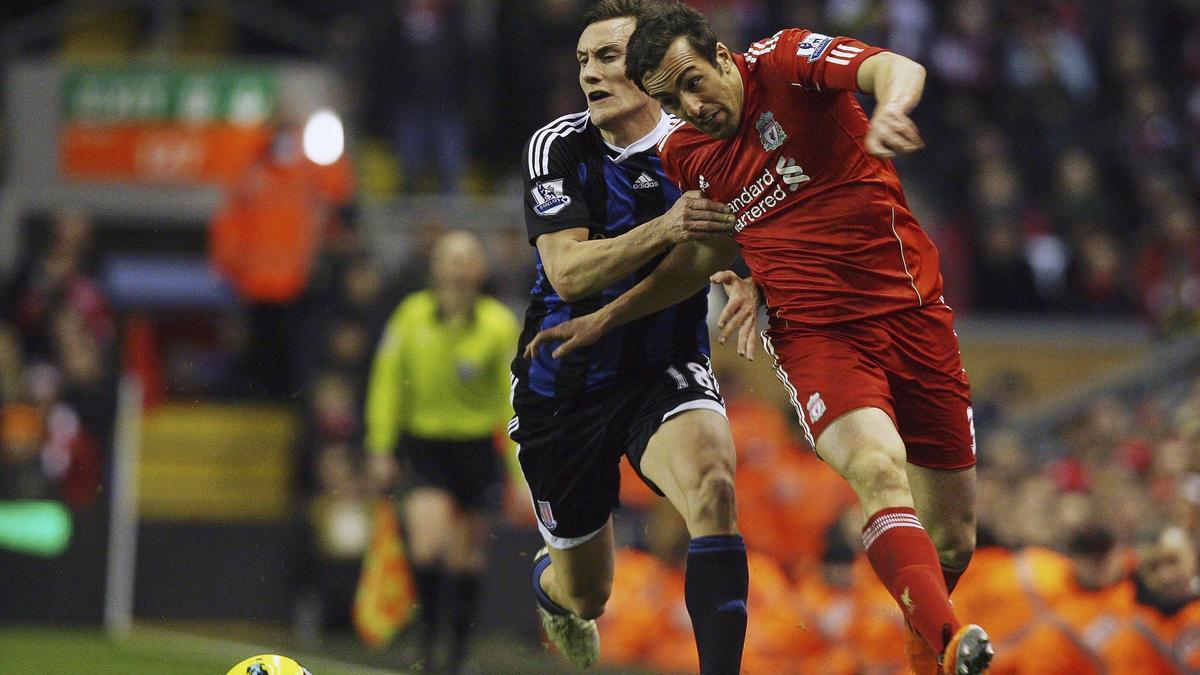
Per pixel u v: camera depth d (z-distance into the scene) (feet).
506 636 121.60
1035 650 78.33
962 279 159.33
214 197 162.61
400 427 104.42
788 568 116.16
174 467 148.87
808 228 54.70
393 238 156.87
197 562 129.80
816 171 53.98
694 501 54.08
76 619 128.47
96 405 132.77
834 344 54.80
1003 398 146.72
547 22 172.14
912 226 55.77
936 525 58.85
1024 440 136.15
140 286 160.25
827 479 117.08
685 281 54.95
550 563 66.64
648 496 126.00
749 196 55.31
